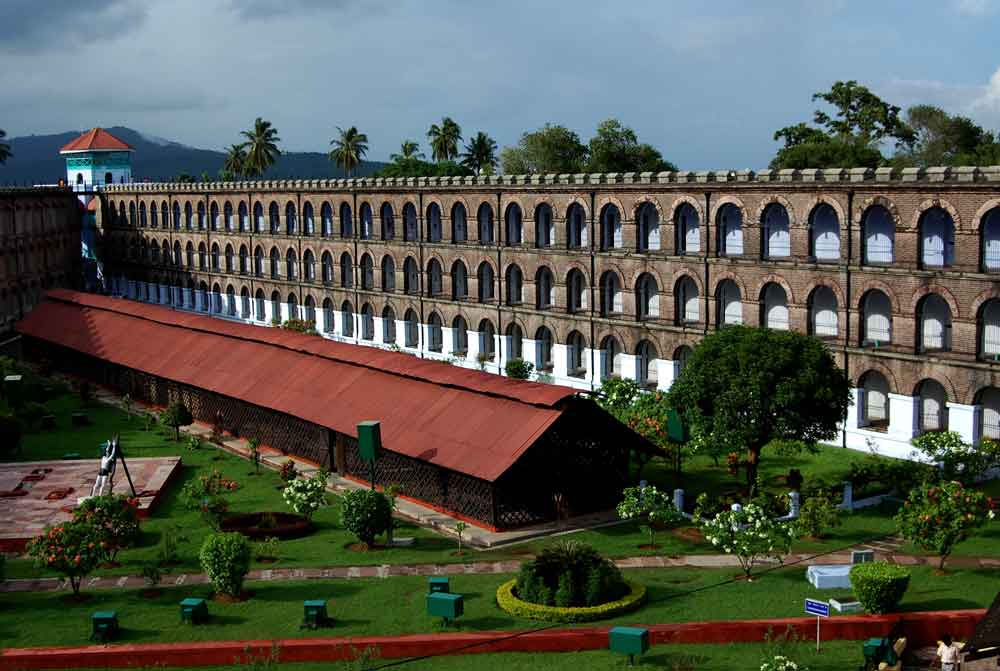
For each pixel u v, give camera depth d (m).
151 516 53.81
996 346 57.06
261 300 115.06
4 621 39.53
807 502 45.94
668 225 70.94
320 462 63.09
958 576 41.34
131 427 74.88
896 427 59.78
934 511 40.78
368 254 98.69
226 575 40.75
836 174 60.59
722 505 50.41
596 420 51.81
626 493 47.69
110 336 90.75
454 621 37.81
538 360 82.25
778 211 66.06
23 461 64.88
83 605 41.12
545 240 81.81
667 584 41.66
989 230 55.91
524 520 50.81
